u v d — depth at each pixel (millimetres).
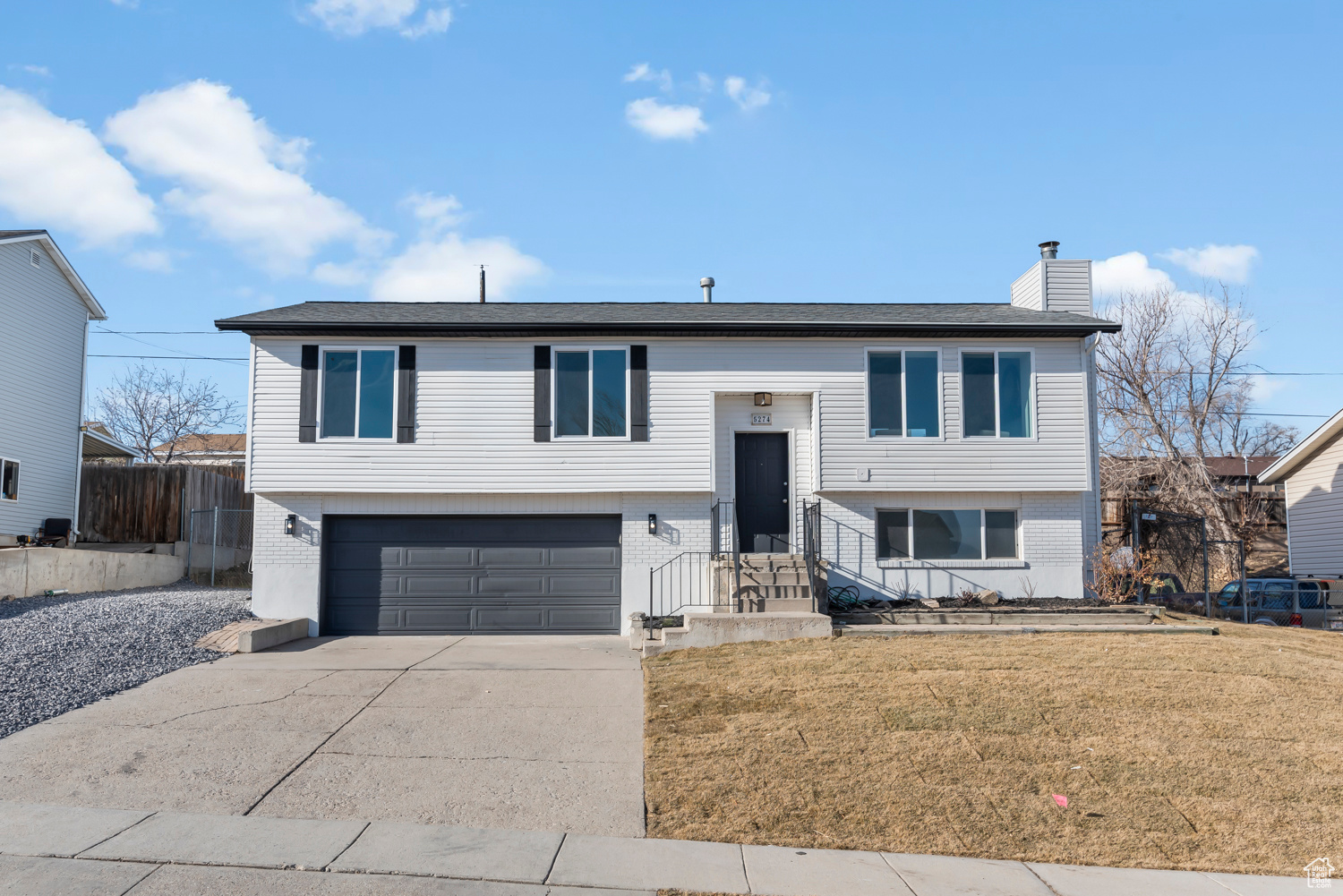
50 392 23297
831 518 16156
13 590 16750
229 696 10828
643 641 13281
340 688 11328
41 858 6324
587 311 17438
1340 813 7656
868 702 10031
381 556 16281
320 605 15992
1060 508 16281
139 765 8352
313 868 6285
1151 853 7055
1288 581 19500
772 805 7699
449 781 8148
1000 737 9086
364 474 15836
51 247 22828
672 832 7203
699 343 16188
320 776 8203
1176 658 11703
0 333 21422
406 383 16031
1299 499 25031
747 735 9180
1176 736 9125
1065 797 7914
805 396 16406
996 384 16141
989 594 15523
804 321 15812
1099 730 9250
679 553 16094
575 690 11320
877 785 8070
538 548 16344
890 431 16016
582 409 16094
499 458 15945
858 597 15953
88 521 24031
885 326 15688
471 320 15930
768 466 16578
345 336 16000
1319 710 9828
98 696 10602
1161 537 20844
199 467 24469
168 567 21859
